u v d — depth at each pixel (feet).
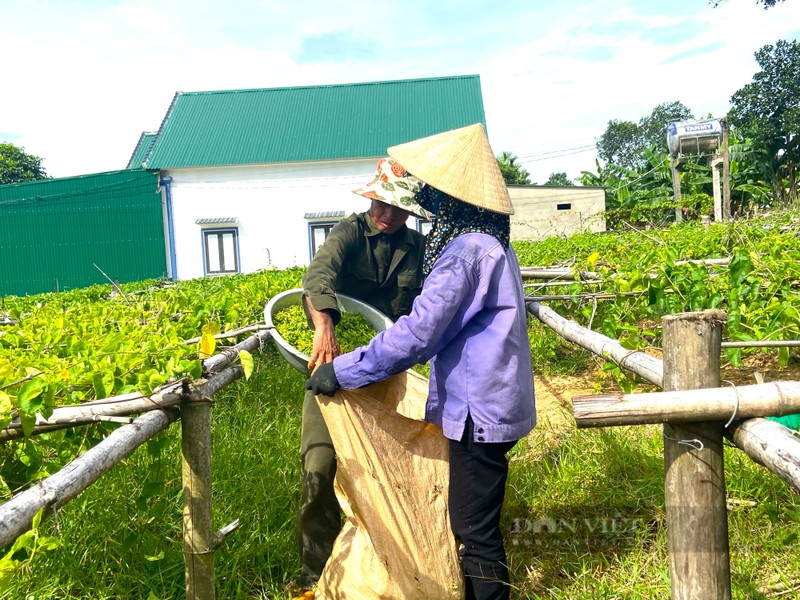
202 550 8.48
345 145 78.59
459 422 7.85
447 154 8.04
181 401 8.21
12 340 12.61
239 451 13.25
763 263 16.89
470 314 7.61
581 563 9.73
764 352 18.22
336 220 77.10
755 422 6.09
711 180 70.90
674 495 6.67
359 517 7.96
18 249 76.38
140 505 8.84
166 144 81.05
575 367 21.35
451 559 8.11
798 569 8.88
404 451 8.30
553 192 87.66
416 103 85.92
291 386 18.44
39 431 7.39
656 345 16.74
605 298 18.21
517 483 11.95
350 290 11.25
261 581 9.85
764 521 9.97
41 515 5.38
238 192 77.61
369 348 7.66
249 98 90.27
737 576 8.74
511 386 7.76
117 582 9.23
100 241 77.10
